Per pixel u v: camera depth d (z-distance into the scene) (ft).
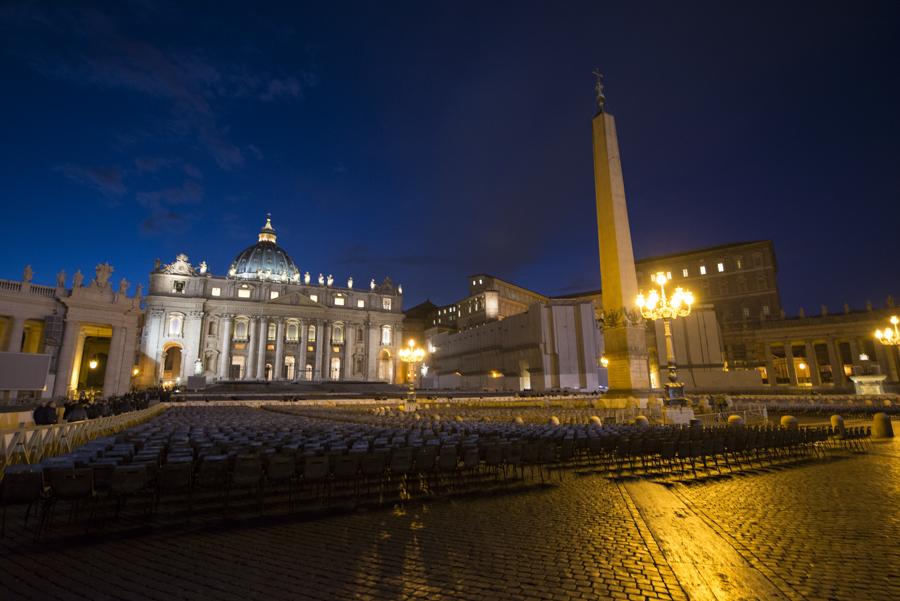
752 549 20.80
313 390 226.38
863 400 120.47
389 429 46.88
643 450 39.06
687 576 17.95
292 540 22.16
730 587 16.98
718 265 265.34
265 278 334.44
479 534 22.94
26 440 34.53
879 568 18.65
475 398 155.12
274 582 17.51
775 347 252.42
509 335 230.48
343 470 29.01
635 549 20.81
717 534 22.88
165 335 273.33
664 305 77.25
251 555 20.25
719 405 101.65
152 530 23.70
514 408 118.21
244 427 48.83
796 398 131.23
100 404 76.84
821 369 246.27
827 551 20.56
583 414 76.33
